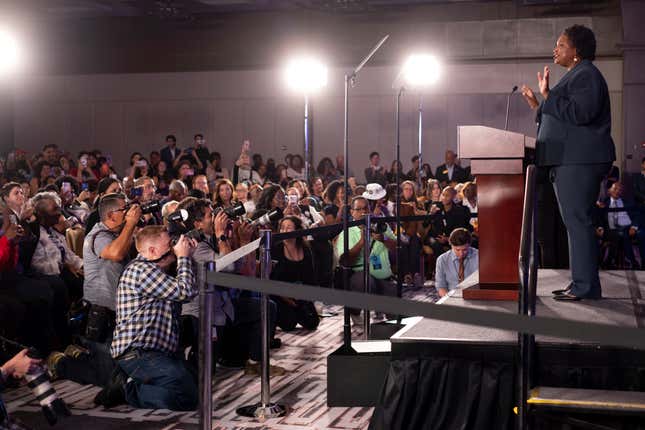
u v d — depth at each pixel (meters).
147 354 4.95
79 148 20.09
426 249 11.11
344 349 4.90
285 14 18.80
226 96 19.28
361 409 4.83
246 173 14.43
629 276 5.45
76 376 5.42
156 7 18.22
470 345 3.72
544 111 4.29
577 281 4.45
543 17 17.41
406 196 11.38
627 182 16.50
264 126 19.12
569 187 4.30
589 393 3.45
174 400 4.86
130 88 19.78
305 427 4.49
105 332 5.48
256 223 6.45
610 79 17.12
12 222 5.66
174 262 5.78
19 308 5.52
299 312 7.48
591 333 2.39
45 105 20.23
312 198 11.16
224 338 5.95
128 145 19.84
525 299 3.34
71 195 8.28
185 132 19.53
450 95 18.06
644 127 16.52
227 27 19.14
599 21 17.06
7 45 13.78
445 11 17.95
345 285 5.29
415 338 3.79
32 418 4.65
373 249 8.16
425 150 18.33
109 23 19.77
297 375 5.75
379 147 18.53
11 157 13.47
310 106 18.80
